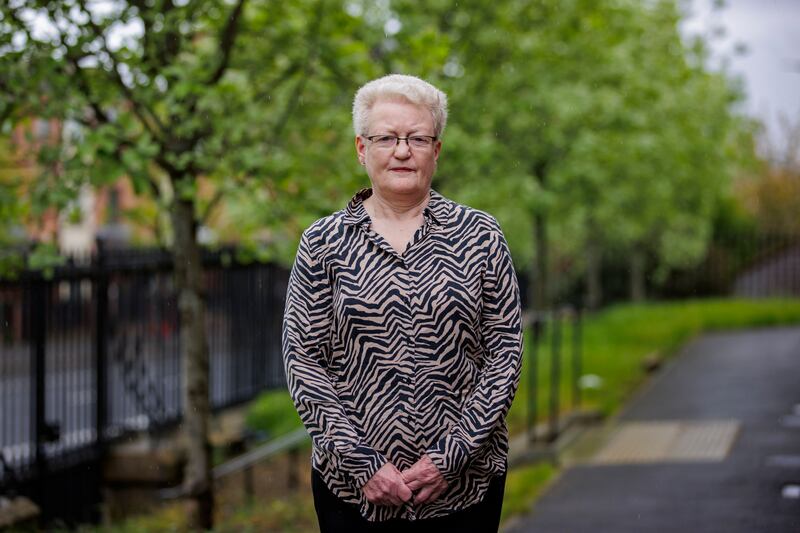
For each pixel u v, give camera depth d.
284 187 6.76
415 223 2.99
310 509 7.46
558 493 8.06
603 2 10.81
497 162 11.15
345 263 2.92
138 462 8.75
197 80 6.25
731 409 11.95
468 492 2.96
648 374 15.33
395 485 2.81
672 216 23.84
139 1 6.34
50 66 5.94
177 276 7.02
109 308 9.02
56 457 8.23
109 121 6.32
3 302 7.82
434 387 2.89
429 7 9.48
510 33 9.91
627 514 7.11
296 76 7.55
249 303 11.70
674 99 17.25
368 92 3.00
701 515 6.93
